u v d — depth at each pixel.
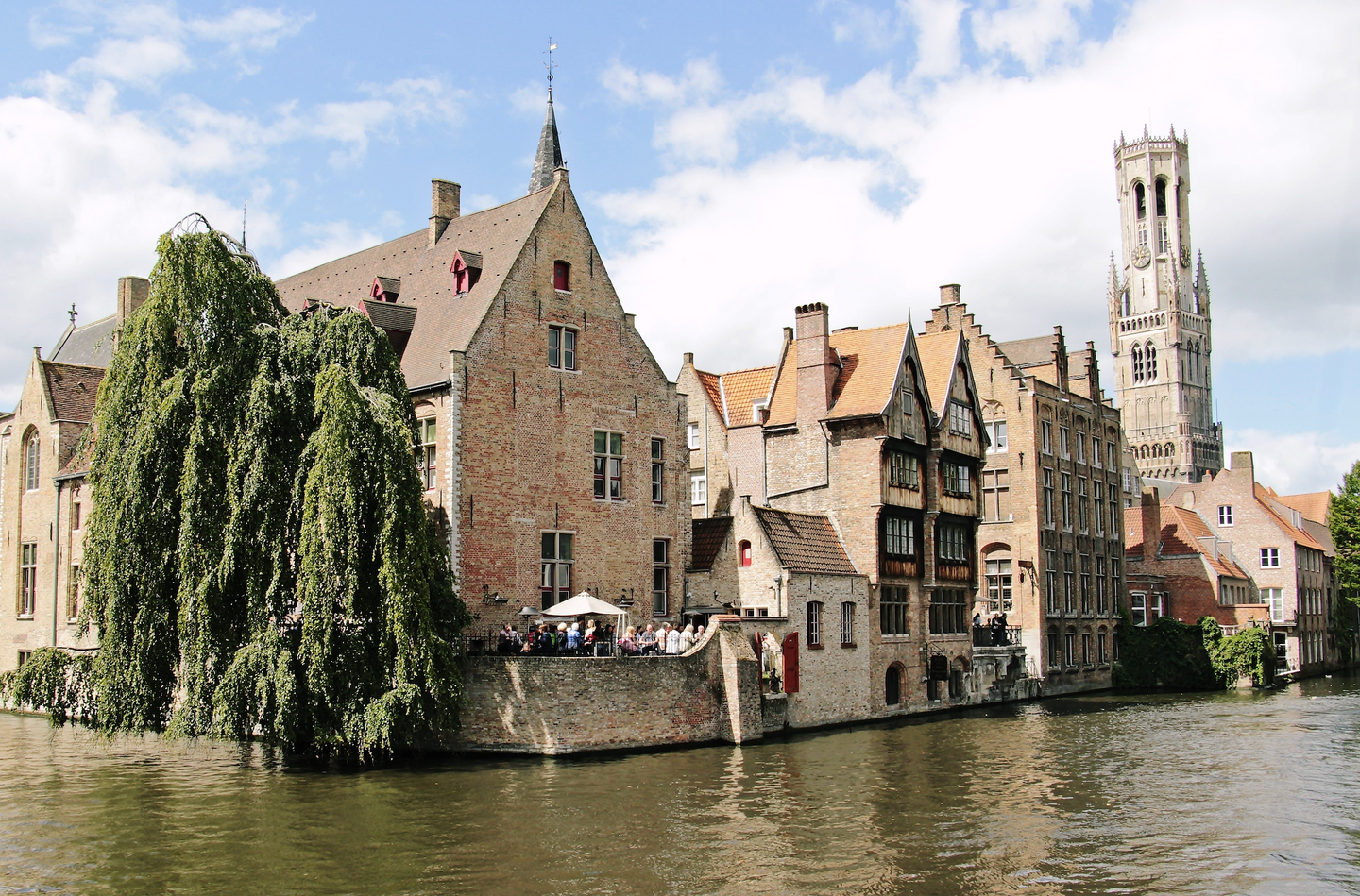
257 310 29.08
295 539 27.81
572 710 30.44
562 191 38.47
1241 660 59.03
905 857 20.33
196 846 20.78
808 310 44.06
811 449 43.59
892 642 42.50
